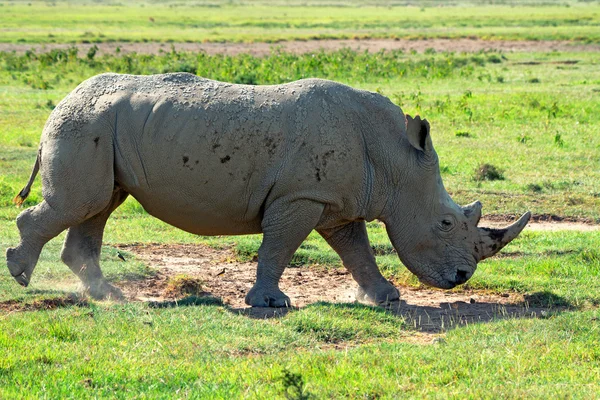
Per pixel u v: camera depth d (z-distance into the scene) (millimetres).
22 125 60312
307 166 24562
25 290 25250
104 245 32219
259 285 25297
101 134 24547
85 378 18016
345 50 117312
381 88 84938
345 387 17578
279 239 25016
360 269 26781
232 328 21906
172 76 25453
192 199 25016
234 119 24562
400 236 25891
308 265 30656
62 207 24609
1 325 21453
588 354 19688
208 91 25000
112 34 165500
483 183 43938
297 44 149250
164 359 19422
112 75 25641
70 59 104188
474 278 27797
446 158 49906
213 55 124562
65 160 24422
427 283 26172
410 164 25391
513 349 20125
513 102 71562
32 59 111375
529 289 26922
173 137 24562
